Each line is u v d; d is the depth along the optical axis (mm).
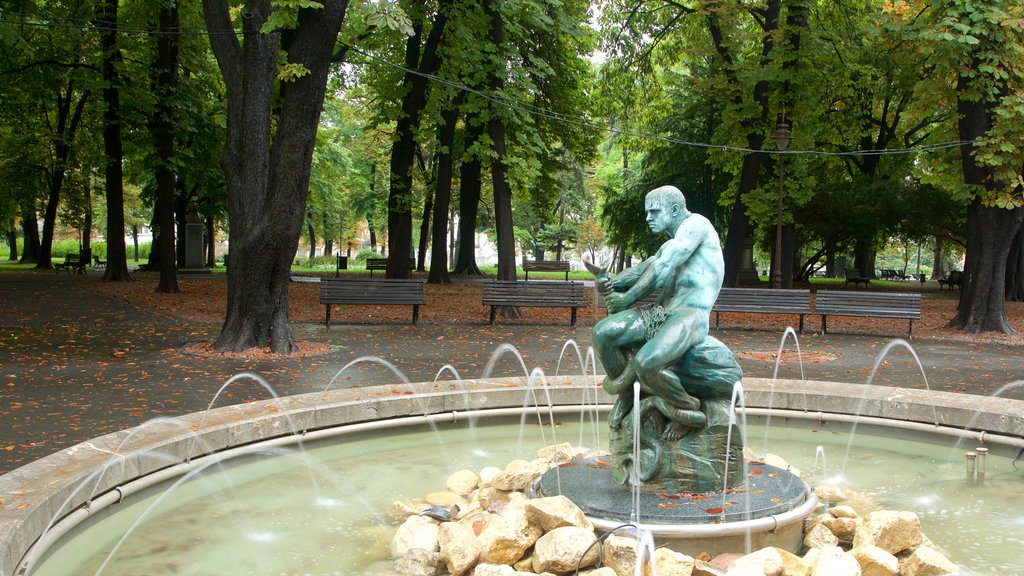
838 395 7773
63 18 20938
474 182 36500
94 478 4957
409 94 24312
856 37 26000
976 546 4777
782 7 23000
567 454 6297
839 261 51844
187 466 5863
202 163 30219
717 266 5219
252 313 11977
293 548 4715
